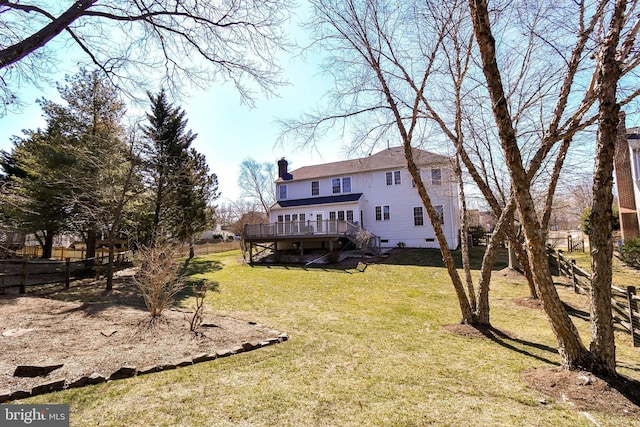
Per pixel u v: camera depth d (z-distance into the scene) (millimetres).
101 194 11422
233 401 3238
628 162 15812
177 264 6773
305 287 10914
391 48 6199
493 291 10133
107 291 9555
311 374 3961
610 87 3629
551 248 14484
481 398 3369
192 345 4805
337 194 24047
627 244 12797
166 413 2984
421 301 8875
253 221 33406
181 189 17000
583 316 7234
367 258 17719
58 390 3365
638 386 3447
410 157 6266
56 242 23688
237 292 10031
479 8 3809
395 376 3939
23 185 12758
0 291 8867
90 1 3379
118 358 4156
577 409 3105
